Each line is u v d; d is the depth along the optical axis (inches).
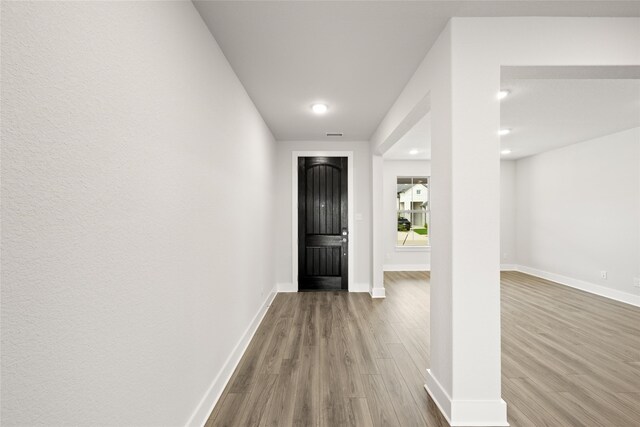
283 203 197.8
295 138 190.5
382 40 82.6
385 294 192.5
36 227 29.3
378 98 123.1
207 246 73.7
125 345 43.1
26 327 28.5
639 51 74.3
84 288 35.4
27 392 28.7
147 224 48.3
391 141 148.4
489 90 72.9
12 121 26.9
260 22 74.1
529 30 73.5
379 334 125.3
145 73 47.4
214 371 78.7
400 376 92.4
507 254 274.2
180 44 59.9
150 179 48.9
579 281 208.4
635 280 173.8
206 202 73.1
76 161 34.0
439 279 79.7
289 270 198.1
